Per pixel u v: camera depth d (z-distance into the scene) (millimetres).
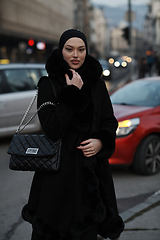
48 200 1974
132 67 17266
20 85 7180
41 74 7617
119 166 4754
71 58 2041
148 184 4555
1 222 3516
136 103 5359
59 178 1979
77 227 1946
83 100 1944
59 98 1955
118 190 4348
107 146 2043
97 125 2104
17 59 54500
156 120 4922
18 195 4312
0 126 6824
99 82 2141
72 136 2014
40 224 1971
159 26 93000
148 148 4879
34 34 62031
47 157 1962
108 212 2035
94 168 2055
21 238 3160
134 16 15977
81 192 1980
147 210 3514
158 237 2934
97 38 138000
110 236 2102
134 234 2998
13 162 2016
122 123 4738
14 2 53250
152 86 5633
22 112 7051
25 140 2031
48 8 69125
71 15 88812
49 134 1963
